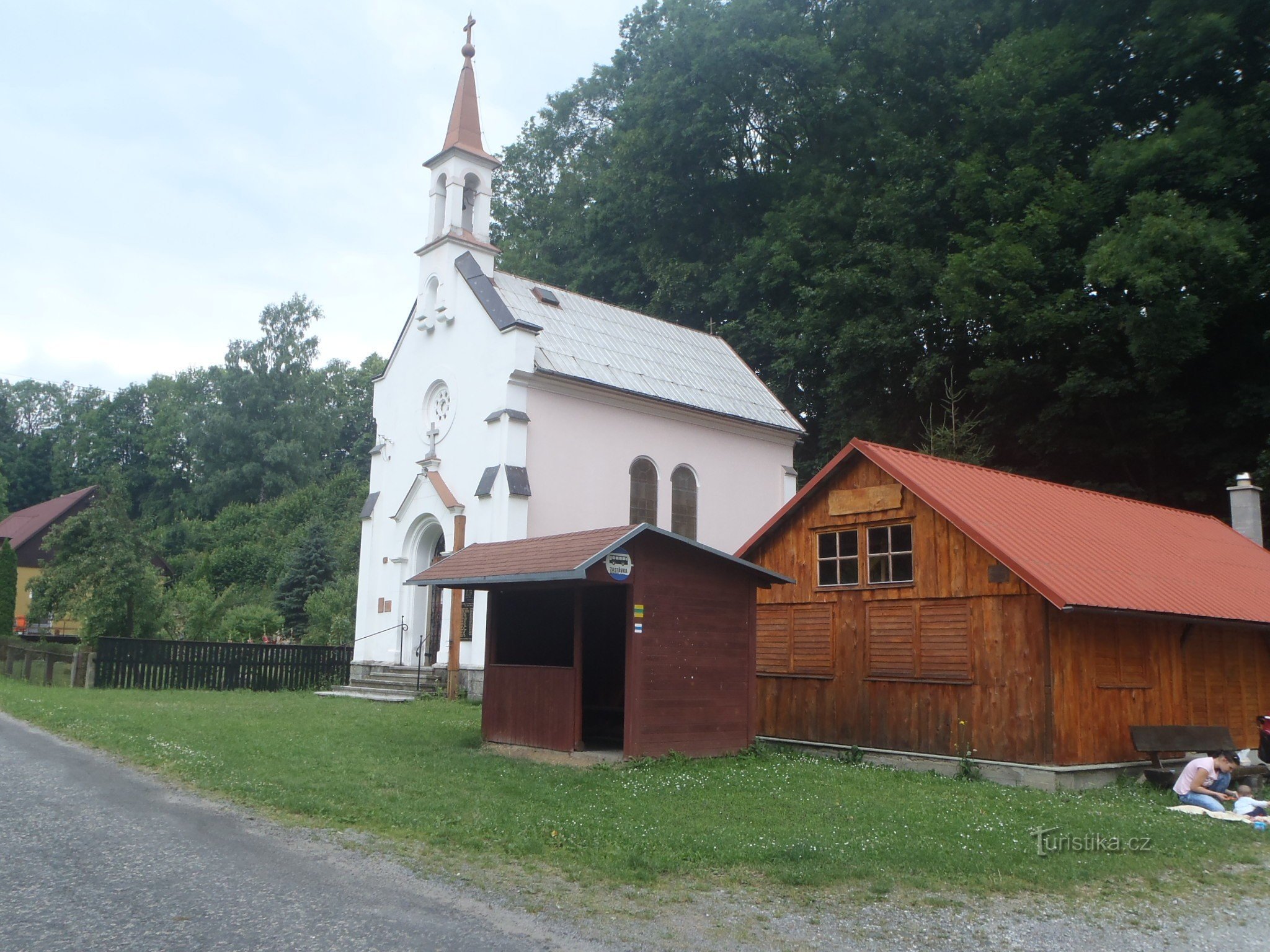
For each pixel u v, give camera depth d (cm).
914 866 858
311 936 625
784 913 728
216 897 696
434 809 1013
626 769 1314
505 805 1045
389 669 2622
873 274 3378
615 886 774
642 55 4831
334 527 5788
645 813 1034
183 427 7750
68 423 9156
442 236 2780
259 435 7181
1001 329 2956
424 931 646
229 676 2525
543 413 2514
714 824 993
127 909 661
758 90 4084
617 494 2648
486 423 2495
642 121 4244
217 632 3428
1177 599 1518
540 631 1692
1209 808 1238
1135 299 2731
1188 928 744
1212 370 2827
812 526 1734
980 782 1373
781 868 828
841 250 3612
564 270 4759
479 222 2842
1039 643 1375
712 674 1480
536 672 1505
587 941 650
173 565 5791
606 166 5041
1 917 633
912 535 1566
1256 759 1648
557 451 2527
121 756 1299
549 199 5166
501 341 2505
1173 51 2747
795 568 1756
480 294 2602
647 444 2748
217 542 6281
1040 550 1466
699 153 4188
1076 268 2830
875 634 1600
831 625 1677
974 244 3067
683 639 1450
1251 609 1634
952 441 2828
